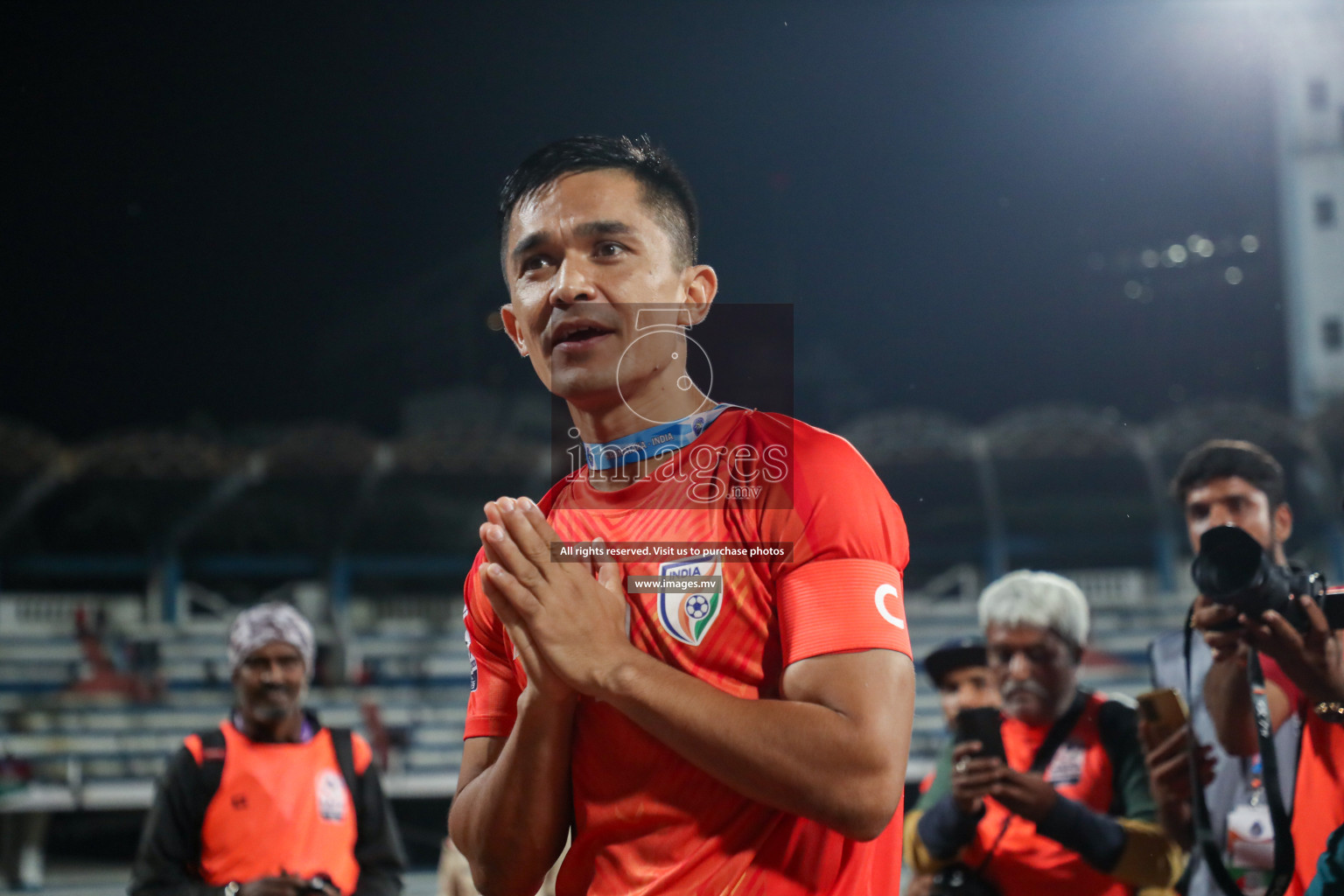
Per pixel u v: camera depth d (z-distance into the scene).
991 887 2.37
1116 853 2.25
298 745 2.84
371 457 14.62
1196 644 2.35
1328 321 16.23
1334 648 1.84
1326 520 12.66
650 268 1.14
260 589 15.00
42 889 7.84
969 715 2.38
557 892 1.14
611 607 1.05
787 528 1.06
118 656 12.77
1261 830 2.05
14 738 10.51
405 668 12.80
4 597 13.84
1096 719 2.48
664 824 1.05
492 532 1.06
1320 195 16.44
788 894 1.03
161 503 14.30
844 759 0.94
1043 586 2.54
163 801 2.71
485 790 1.16
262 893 2.51
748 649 1.06
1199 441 13.84
